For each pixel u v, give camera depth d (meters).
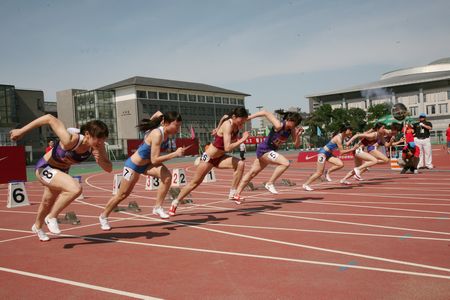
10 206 9.29
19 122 48.81
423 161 14.88
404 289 3.22
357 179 11.31
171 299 3.19
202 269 3.94
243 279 3.60
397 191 9.25
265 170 18.33
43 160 5.15
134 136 55.75
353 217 6.35
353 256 4.19
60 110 57.53
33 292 3.47
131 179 5.79
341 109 54.97
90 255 4.63
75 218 6.90
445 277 3.47
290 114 7.58
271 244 4.82
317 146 52.78
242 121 6.61
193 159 39.06
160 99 58.97
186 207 8.21
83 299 3.27
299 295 3.17
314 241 4.88
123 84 56.75
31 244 5.30
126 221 6.81
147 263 4.22
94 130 4.80
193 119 63.38
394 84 69.94
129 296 3.30
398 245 4.57
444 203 7.41
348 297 3.10
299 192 9.90
